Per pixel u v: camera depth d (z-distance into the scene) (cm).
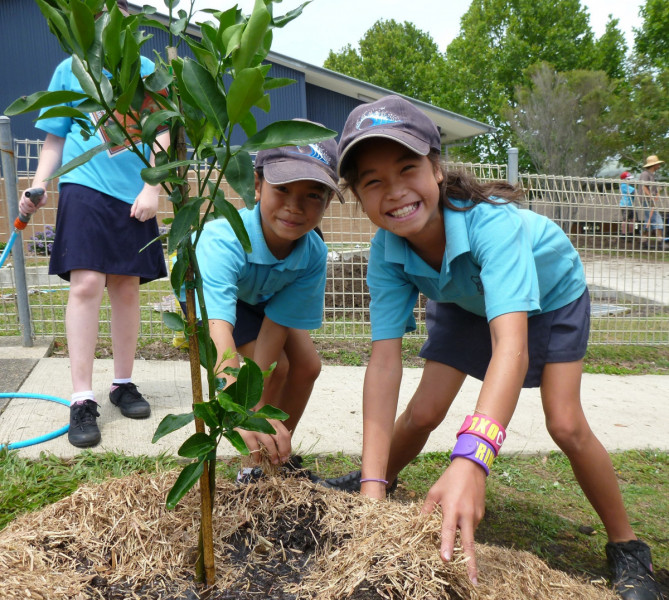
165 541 138
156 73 106
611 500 209
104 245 281
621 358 518
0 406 306
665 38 2561
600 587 178
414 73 3350
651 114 2059
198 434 112
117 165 286
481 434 146
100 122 100
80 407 271
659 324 602
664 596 196
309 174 204
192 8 111
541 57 3136
